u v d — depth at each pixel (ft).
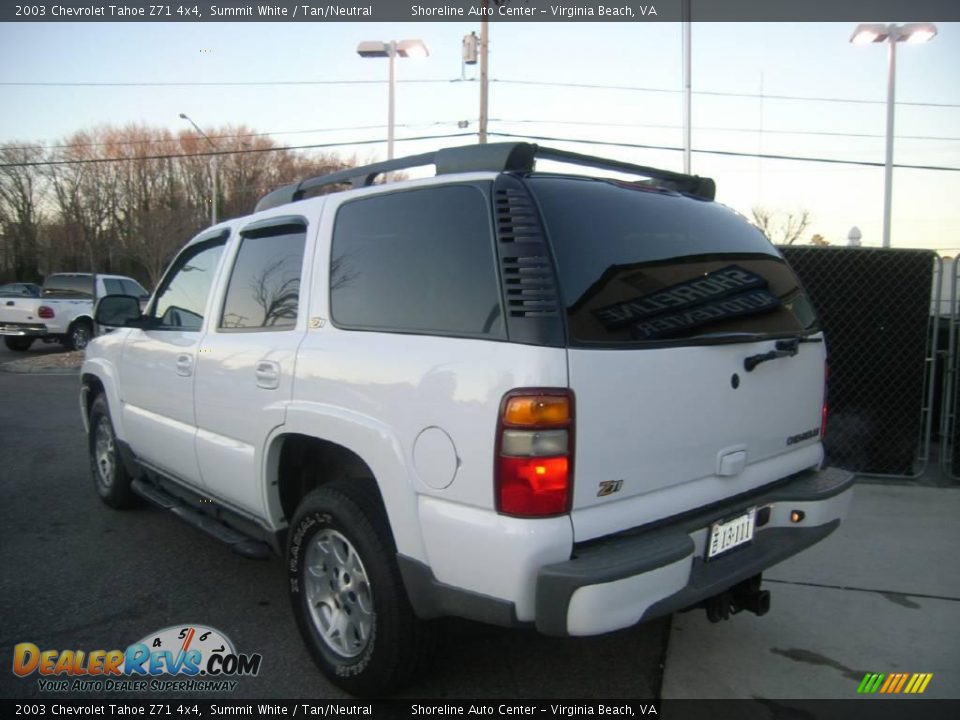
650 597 7.57
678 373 8.41
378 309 9.31
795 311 10.94
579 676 10.33
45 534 15.90
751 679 10.35
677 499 8.53
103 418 17.34
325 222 10.53
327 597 10.05
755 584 10.07
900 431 19.98
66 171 153.17
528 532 7.27
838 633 11.69
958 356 19.63
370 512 9.10
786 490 10.15
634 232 9.06
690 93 38.06
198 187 157.69
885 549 15.14
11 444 25.02
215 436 12.05
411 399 8.30
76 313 58.08
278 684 10.07
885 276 19.80
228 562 14.37
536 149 8.96
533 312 7.54
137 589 13.10
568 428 7.34
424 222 9.04
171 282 14.66
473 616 7.80
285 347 10.34
